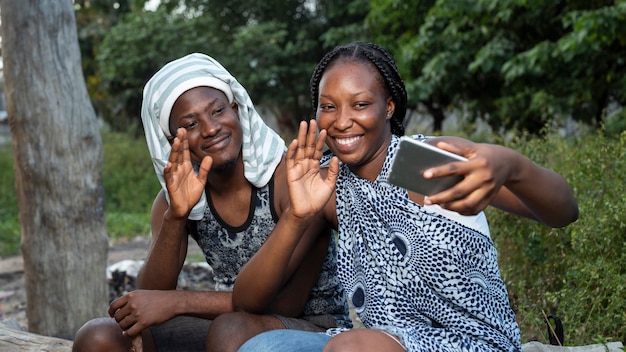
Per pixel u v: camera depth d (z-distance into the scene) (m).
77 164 4.54
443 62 8.69
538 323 3.35
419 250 2.10
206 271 6.21
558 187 2.04
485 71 8.34
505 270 3.75
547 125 4.96
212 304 2.41
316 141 2.11
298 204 2.12
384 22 11.05
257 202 2.45
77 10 18.16
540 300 3.66
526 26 8.57
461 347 2.04
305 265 2.50
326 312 2.62
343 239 2.25
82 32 17.48
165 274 2.42
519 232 3.96
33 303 4.59
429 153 1.70
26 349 3.13
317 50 16.81
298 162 2.13
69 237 4.54
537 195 2.00
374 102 2.13
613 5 7.27
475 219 2.13
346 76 2.12
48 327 4.55
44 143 4.48
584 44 6.94
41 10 4.45
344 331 2.12
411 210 2.10
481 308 2.11
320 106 2.20
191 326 2.54
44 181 4.49
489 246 2.17
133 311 2.32
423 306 2.12
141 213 11.39
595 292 3.26
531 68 7.53
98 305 4.65
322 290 2.59
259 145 2.41
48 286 4.54
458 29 9.03
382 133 2.19
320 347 2.06
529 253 3.86
